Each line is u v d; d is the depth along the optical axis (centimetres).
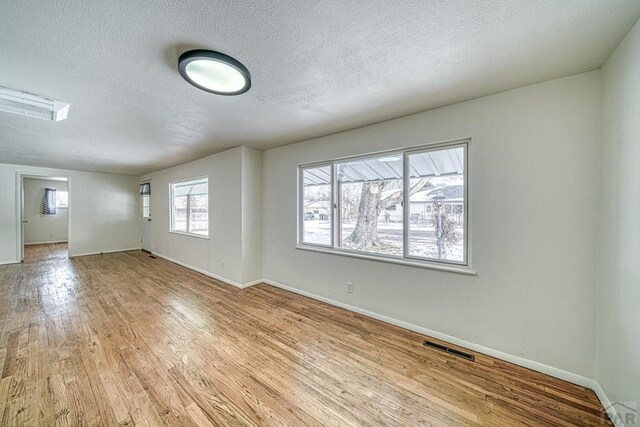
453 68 176
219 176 434
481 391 177
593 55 161
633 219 137
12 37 139
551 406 164
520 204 204
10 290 383
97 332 256
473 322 227
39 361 207
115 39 143
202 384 183
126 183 713
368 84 198
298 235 372
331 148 327
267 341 242
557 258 191
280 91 208
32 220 816
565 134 187
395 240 282
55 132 314
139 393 173
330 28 137
